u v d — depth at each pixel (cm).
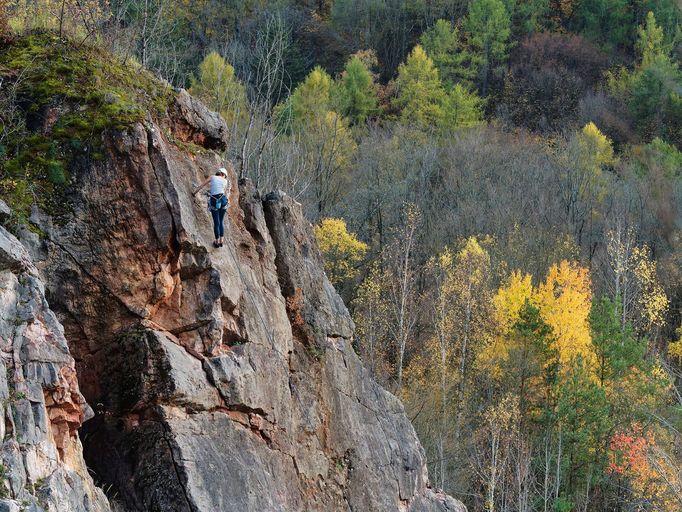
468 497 4503
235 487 1859
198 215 1977
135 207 1859
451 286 5009
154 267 1866
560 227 6688
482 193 6881
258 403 2003
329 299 2530
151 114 2028
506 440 4288
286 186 4569
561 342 4981
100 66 2006
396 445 2598
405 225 5959
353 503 2338
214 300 1925
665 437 4300
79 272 1809
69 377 1543
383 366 4816
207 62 5091
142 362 1808
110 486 1752
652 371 4691
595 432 4469
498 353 4753
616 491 4547
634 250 5781
